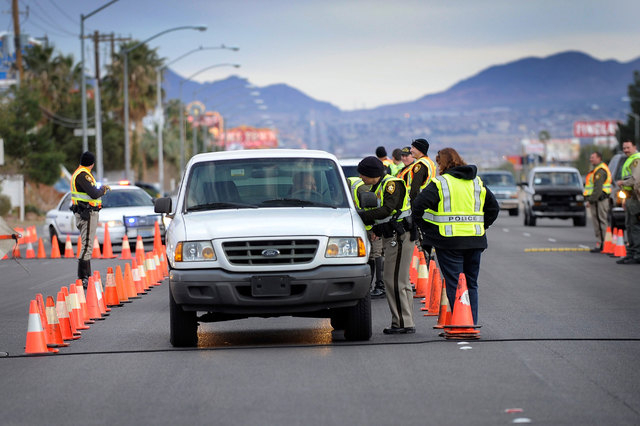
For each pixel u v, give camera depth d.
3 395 20.50
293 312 26.59
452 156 26.77
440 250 26.59
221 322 32.34
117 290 37.47
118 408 18.92
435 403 18.70
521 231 83.44
